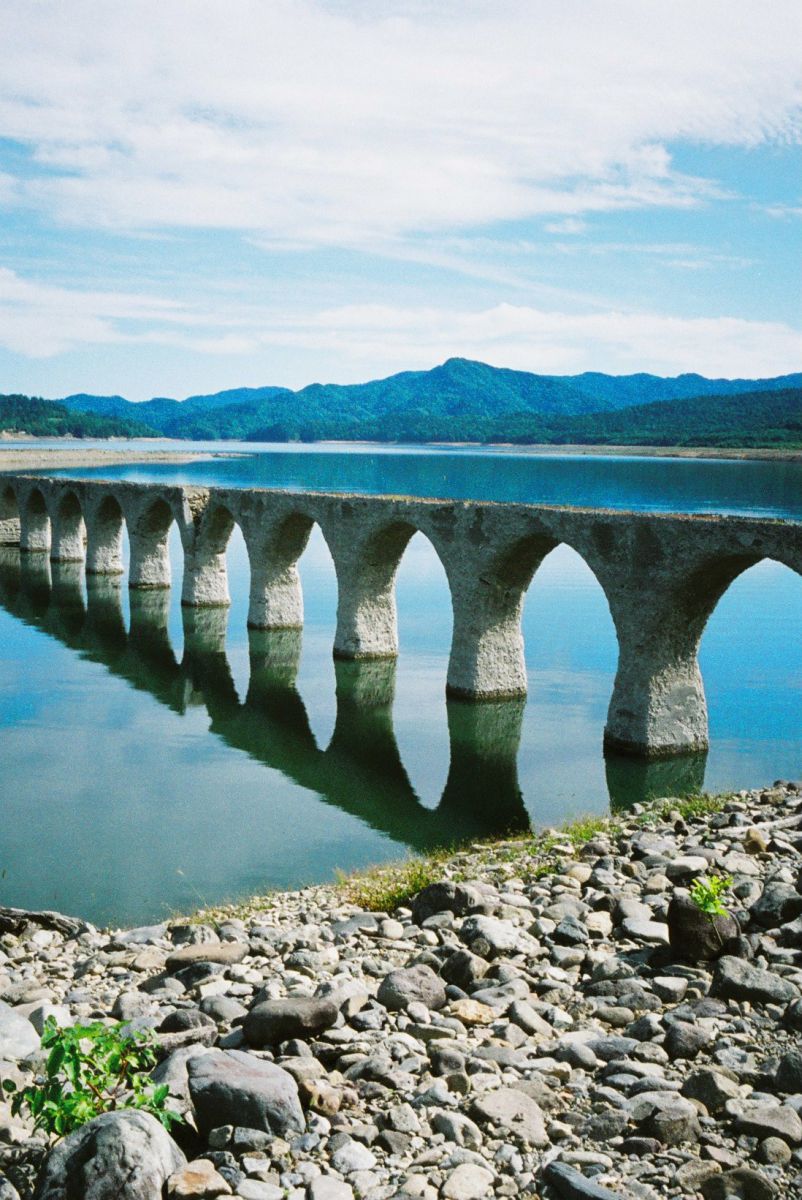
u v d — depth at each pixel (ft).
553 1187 22.85
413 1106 26.48
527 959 36.88
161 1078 27.48
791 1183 22.48
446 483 367.86
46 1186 22.43
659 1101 25.34
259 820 75.10
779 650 131.23
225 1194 22.76
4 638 141.28
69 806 76.79
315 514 128.77
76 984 41.04
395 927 41.91
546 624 148.15
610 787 82.17
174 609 161.58
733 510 229.04
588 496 284.00
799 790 65.67
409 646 135.13
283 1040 30.32
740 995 31.22
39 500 221.05
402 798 81.15
